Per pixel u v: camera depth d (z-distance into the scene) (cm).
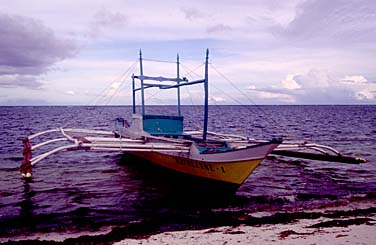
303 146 2020
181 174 1648
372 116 10138
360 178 1773
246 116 10106
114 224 1065
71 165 2200
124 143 1648
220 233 915
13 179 1744
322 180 1734
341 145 3212
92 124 6294
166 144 1589
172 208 1259
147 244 835
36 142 3531
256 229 947
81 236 918
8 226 1048
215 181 1445
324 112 13838
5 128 5297
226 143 1661
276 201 1341
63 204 1303
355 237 838
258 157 1275
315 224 968
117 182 1705
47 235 963
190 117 9044
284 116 10012
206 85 1659
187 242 838
